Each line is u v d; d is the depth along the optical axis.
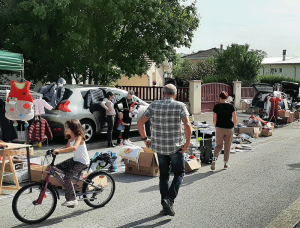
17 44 13.96
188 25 18.75
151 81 34.88
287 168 8.19
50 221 4.85
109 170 7.66
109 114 10.57
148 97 21.83
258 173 7.69
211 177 7.36
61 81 10.46
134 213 5.17
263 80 43.16
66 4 12.90
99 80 17.95
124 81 34.28
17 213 4.66
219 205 5.53
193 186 6.66
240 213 5.17
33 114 8.72
